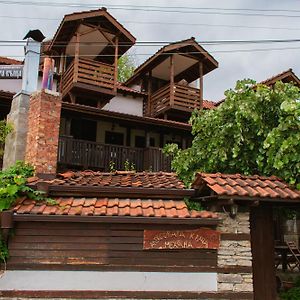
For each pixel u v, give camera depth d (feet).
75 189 23.85
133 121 53.78
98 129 62.08
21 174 27.73
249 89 31.50
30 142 32.94
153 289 21.76
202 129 33.22
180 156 33.88
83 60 62.75
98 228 22.11
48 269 21.31
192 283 22.15
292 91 30.04
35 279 21.13
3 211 20.83
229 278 22.50
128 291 21.50
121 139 63.98
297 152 24.99
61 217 21.12
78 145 50.29
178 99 69.26
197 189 24.50
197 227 22.71
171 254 22.40
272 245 25.90
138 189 24.25
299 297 30.07
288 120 25.68
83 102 67.31
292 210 32.53
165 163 55.11
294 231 53.01
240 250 22.99
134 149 55.06
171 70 69.10
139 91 76.43
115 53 65.41
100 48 68.39
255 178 25.44
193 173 31.04
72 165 49.60
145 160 54.95
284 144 24.84
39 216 20.99
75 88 61.82
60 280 21.29
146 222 21.72
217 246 22.70
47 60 36.40
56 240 21.72
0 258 20.93
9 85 58.75
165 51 67.97
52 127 32.78
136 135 65.00
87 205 22.84
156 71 75.87
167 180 28.17
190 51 70.03
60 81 68.03
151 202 23.97
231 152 30.19
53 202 22.68
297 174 25.14
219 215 23.35
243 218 23.52
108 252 21.93
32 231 21.65
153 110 73.15
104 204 23.06
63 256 21.61
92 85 62.95
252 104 29.32
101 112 50.39
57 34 63.05
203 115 34.19
